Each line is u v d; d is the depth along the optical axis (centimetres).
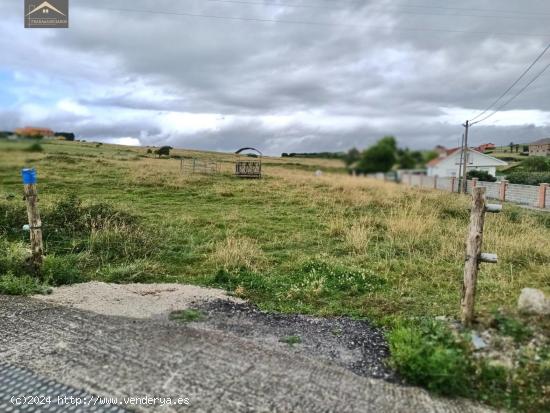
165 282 550
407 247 783
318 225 1005
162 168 1574
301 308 456
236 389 279
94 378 286
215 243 804
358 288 527
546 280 583
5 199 879
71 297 455
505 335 343
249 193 1387
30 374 290
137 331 364
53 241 722
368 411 264
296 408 262
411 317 411
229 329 388
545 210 1656
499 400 283
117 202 1130
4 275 496
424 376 297
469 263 364
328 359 335
